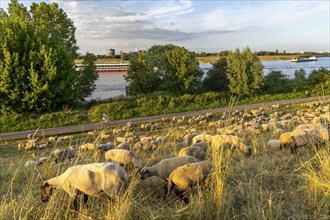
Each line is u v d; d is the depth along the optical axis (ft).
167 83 159.12
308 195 18.90
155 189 23.56
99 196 20.20
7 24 129.39
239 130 54.90
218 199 18.01
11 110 118.52
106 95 215.92
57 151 44.86
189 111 131.03
